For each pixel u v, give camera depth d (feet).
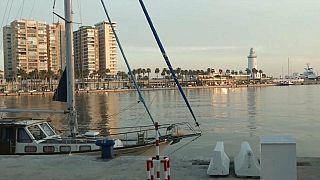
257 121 191.72
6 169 36.11
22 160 40.16
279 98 412.77
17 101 403.34
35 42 556.92
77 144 50.70
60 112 55.42
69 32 56.80
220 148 34.12
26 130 51.52
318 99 383.65
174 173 32.78
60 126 151.02
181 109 285.02
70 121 55.83
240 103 342.85
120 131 144.66
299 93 532.32
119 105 337.72
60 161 39.29
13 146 51.26
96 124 188.65
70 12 56.95
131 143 57.62
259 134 143.33
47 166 37.17
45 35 564.30
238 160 33.04
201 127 167.53
